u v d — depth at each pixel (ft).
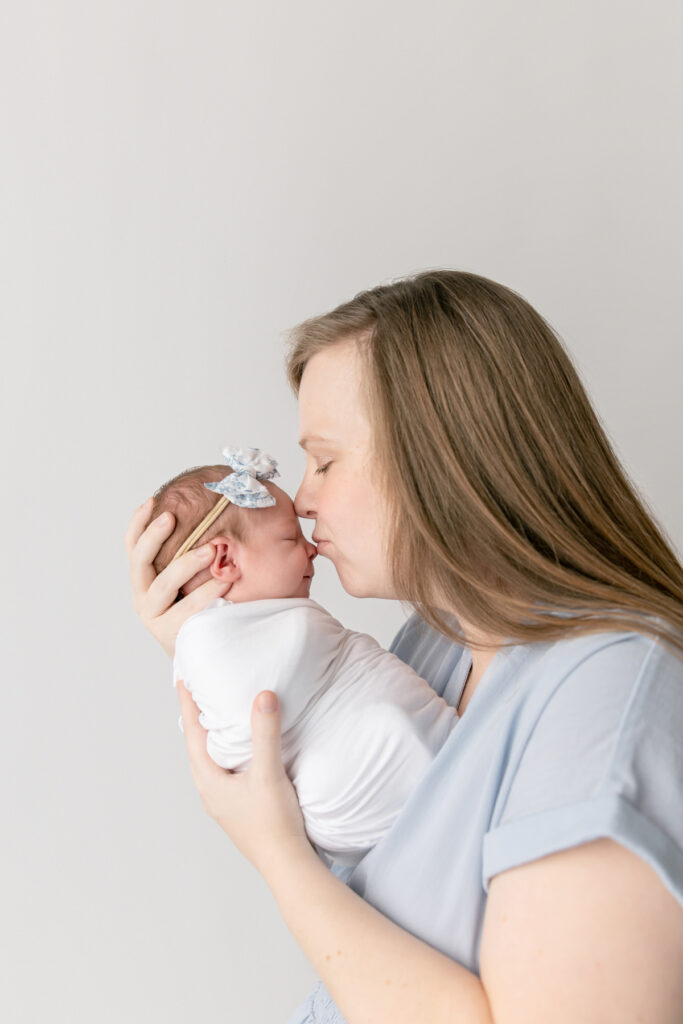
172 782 6.90
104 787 6.88
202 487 4.05
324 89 6.40
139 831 6.93
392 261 6.52
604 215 6.43
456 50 6.39
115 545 6.68
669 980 2.17
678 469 6.60
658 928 2.19
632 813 2.25
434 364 3.09
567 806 2.33
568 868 2.28
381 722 3.28
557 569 2.93
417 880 2.92
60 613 6.73
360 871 3.11
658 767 2.36
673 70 6.31
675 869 2.20
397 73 6.40
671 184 6.38
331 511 3.40
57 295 6.46
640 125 6.36
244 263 6.50
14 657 6.75
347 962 2.72
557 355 3.30
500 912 2.38
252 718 3.19
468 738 2.98
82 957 6.97
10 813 6.86
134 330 6.51
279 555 3.99
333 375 3.36
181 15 6.31
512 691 2.92
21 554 6.67
